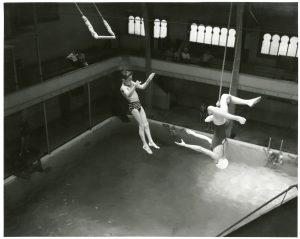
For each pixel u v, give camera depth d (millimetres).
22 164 17797
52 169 18453
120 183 17875
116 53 22891
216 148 6320
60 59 21234
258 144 20484
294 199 14594
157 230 14875
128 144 21078
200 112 22781
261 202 16312
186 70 20625
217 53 21922
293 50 19750
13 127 19719
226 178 18109
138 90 25047
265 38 20438
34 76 18125
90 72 20234
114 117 23797
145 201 16672
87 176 18281
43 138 20672
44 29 20156
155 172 18703
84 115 23766
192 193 17156
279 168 18578
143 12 19688
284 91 18344
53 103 22406
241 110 23266
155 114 23969
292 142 20641
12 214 15500
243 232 14211
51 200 16531
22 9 18578
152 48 23562
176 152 20281
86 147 20547
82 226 15062
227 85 19688
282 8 19156
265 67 20406
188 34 22375
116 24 24156
